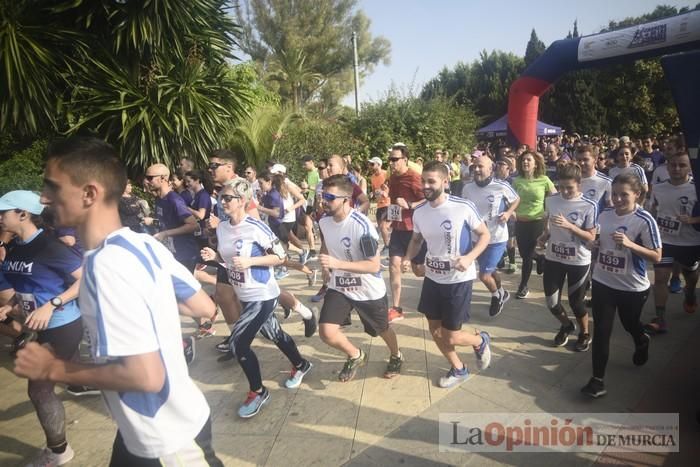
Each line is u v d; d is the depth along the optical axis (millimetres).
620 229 3168
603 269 3361
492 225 4746
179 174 5844
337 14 31578
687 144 2787
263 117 12875
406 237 4820
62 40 7559
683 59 2705
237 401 3477
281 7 30672
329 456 2812
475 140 18953
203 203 5230
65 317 2934
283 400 3461
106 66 8031
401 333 4613
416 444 2895
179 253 4566
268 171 7027
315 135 14953
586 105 29438
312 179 9539
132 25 7664
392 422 3139
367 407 3330
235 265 3074
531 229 5324
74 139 1474
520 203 5363
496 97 34812
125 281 1354
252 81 14602
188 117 8234
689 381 3492
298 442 2957
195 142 8336
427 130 16734
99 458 2922
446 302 3346
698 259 4387
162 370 1399
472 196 4895
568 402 3307
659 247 3143
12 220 2795
